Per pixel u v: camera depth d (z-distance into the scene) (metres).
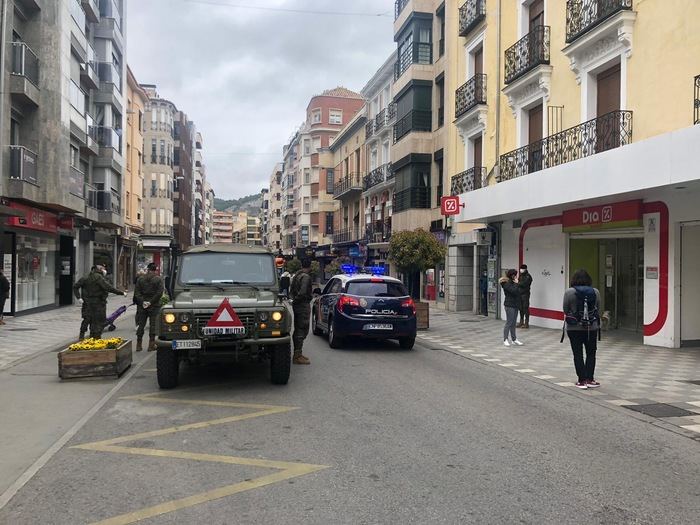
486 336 14.93
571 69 14.99
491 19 19.81
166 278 9.58
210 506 4.09
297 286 10.48
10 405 7.23
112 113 31.19
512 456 5.25
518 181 15.72
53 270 23.77
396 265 17.75
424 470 4.84
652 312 12.68
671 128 11.60
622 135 12.73
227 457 5.18
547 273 16.77
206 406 7.16
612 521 3.87
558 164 14.86
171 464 5.00
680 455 5.36
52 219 22.12
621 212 13.14
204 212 114.31
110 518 3.90
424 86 26.09
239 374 9.30
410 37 26.42
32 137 20.17
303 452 5.32
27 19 20.28
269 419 6.52
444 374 9.62
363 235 38.53
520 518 3.90
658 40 11.98
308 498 4.22
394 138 29.42
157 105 54.81
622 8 12.61
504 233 19.20
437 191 25.42
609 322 15.70
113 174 32.16
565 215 15.32
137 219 42.06
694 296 12.29
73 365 8.80
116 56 32.66
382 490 4.38
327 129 61.47
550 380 9.13
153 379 8.91
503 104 18.83
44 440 5.78
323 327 14.08
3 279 17.08
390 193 32.59
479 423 6.43
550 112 16.08
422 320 16.31
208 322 7.73
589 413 6.98
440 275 25.36
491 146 19.78
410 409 7.06
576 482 4.60
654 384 8.74
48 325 17.12
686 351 11.80
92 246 29.58
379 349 12.70
